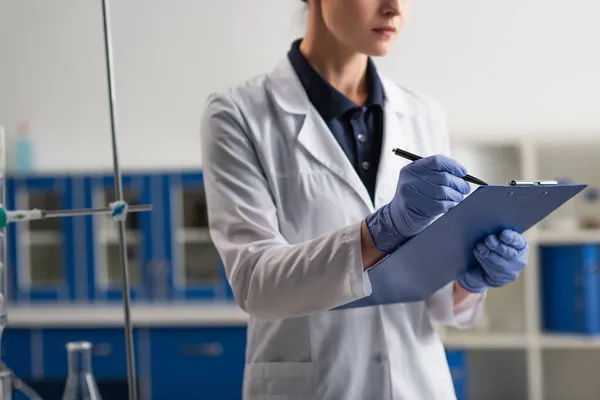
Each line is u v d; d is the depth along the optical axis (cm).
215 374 398
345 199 154
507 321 400
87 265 431
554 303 397
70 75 480
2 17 484
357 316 151
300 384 150
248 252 141
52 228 440
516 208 126
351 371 150
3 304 129
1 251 127
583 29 448
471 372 438
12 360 409
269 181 154
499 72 453
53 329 407
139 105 475
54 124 481
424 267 139
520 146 392
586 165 432
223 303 423
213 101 158
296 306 135
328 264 129
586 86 448
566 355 430
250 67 470
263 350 154
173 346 400
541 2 451
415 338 156
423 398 154
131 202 429
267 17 469
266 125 156
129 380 126
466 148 406
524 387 433
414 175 123
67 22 479
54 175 430
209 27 472
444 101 457
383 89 164
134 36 475
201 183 421
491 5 454
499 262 139
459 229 127
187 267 429
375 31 142
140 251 427
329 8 145
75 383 135
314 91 158
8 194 433
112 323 400
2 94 484
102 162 478
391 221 126
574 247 388
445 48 456
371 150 159
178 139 473
